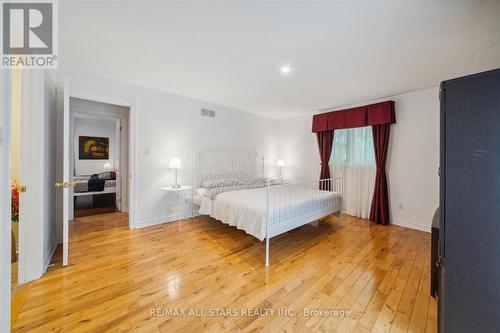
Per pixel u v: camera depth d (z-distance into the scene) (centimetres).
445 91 113
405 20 166
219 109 433
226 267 221
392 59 231
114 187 497
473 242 106
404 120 352
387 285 192
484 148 102
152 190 346
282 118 555
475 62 236
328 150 451
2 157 89
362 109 392
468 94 106
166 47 215
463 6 150
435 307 164
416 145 341
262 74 276
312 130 476
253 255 249
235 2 151
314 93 351
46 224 220
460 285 110
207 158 414
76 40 202
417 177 341
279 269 218
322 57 229
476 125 104
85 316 149
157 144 349
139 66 260
